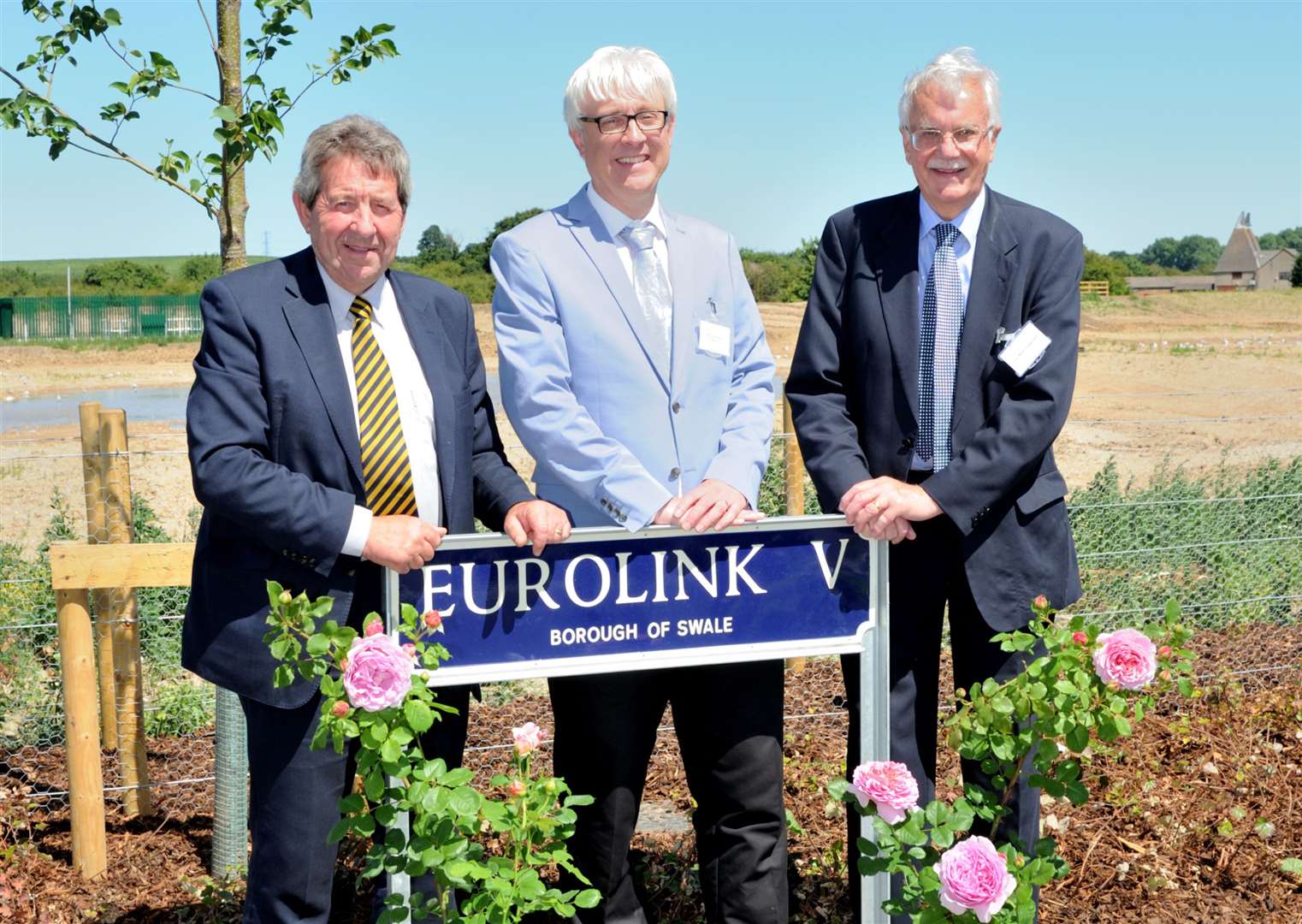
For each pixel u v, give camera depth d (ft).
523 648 9.80
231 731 13.66
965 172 10.63
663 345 10.71
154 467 34.50
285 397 9.69
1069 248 11.14
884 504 10.14
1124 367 106.42
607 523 10.53
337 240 9.57
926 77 10.57
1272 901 13.30
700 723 10.96
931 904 8.96
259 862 10.00
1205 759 16.67
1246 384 91.45
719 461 10.53
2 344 145.07
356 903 13.23
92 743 13.79
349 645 8.61
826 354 11.51
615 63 10.27
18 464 40.16
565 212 11.00
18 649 18.98
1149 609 21.90
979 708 9.52
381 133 9.71
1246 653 21.11
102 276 271.08
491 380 67.82
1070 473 39.88
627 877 11.07
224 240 14.44
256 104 14.10
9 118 13.61
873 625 10.35
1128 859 14.12
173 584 13.70
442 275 199.11
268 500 9.28
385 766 8.55
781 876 11.04
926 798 11.55
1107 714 9.22
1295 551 23.40
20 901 13.28
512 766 16.78
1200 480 25.91
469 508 10.46
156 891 13.62
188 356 131.75
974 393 10.94
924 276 11.23
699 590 10.05
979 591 10.95
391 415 9.99
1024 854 10.65
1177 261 519.19
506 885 8.60
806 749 17.26
